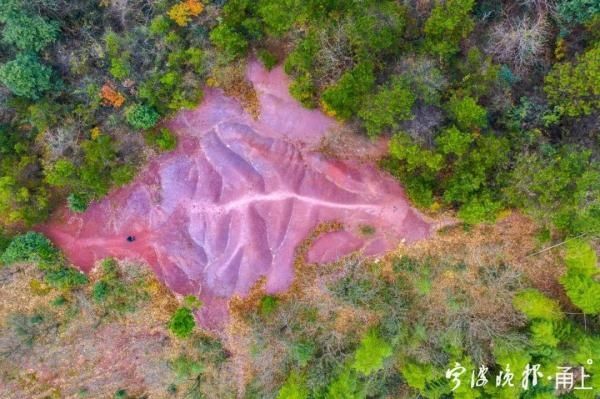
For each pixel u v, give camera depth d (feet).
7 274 80.94
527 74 70.64
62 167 72.74
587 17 66.28
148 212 81.05
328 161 78.28
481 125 66.28
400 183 75.97
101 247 80.94
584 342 72.23
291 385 79.77
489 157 65.16
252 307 80.94
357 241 78.33
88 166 74.64
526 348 74.13
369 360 74.84
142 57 74.84
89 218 80.89
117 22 77.46
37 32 73.05
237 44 73.82
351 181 77.71
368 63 67.97
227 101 79.82
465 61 69.56
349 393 77.20
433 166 65.72
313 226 79.15
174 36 73.67
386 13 67.92
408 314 78.64
